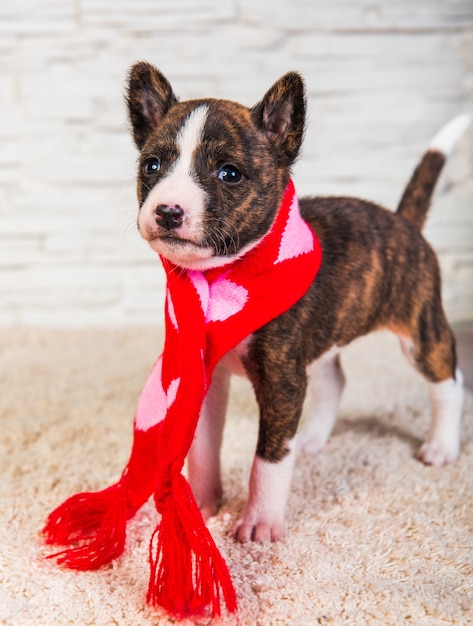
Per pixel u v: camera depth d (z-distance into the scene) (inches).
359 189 38.8
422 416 27.7
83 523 20.0
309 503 21.6
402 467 23.7
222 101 18.7
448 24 36.9
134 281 39.4
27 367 32.6
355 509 21.2
